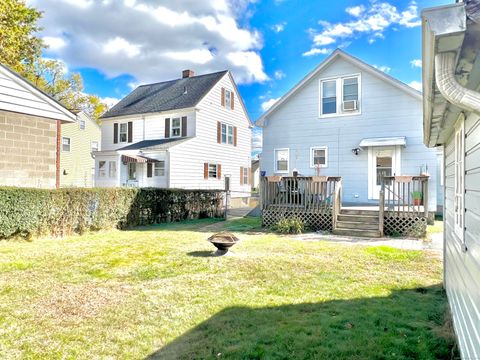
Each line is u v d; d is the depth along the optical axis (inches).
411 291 182.4
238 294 176.6
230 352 117.9
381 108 483.5
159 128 807.1
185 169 729.0
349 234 368.8
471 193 102.0
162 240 338.3
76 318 146.9
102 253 272.1
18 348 121.4
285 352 117.6
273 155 557.9
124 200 433.1
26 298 169.8
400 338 127.4
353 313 151.2
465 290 108.4
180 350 120.3
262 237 358.0
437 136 174.1
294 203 416.8
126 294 176.6
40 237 335.3
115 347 122.7
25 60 831.1
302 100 539.8
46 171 364.2
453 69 66.6
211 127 807.1
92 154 757.9
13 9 735.1
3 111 329.1
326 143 520.1
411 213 359.9
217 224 482.0
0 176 326.0
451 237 157.0
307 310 155.6
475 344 88.9
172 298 170.9
